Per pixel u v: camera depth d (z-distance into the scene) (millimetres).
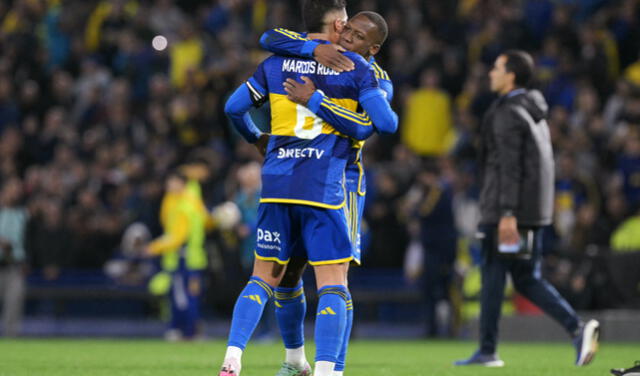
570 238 41406
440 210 41312
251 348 31625
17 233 43062
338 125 14789
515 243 21594
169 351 29516
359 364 23406
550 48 51844
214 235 39125
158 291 38719
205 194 48719
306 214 14828
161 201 48875
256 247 15266
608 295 38250
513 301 39750
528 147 21922
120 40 64812
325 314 14562
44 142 57344
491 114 22219
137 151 56500
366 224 44938
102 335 46719
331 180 14789
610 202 41219
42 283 48688
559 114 47188
